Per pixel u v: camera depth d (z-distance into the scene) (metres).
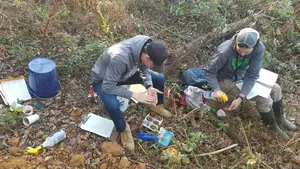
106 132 3.62
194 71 4.17
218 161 3.57
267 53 4.56
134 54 3.05
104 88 3.17
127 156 3.47
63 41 4.50
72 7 4.98
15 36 4.43
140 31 4.84
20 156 3.30
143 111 3.92
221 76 3.79
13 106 3.61
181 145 3.57
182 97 4.03
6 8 4.79
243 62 3.58
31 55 4.25
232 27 4.82
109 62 3.22
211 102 4.04
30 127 3.59
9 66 4.14
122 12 4.90
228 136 3.85
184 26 5.11
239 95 3.64
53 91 3.91
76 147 3.47
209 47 4.73
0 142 3.44
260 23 5.05
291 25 5.00
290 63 4.72
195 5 5.15
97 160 3.37
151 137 3.62
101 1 4.88
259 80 3.78
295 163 3.67
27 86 3.94
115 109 3.30
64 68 4.18
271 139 3.85
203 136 3.62
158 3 5.39
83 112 3.82
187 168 3.45
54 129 3.61
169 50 4.44
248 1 5.42
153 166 3.40
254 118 4.04
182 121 3.87
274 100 3.83
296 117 4.18
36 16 4.76
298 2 5.59
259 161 3.50
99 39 4.64
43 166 3.25
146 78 3.50
